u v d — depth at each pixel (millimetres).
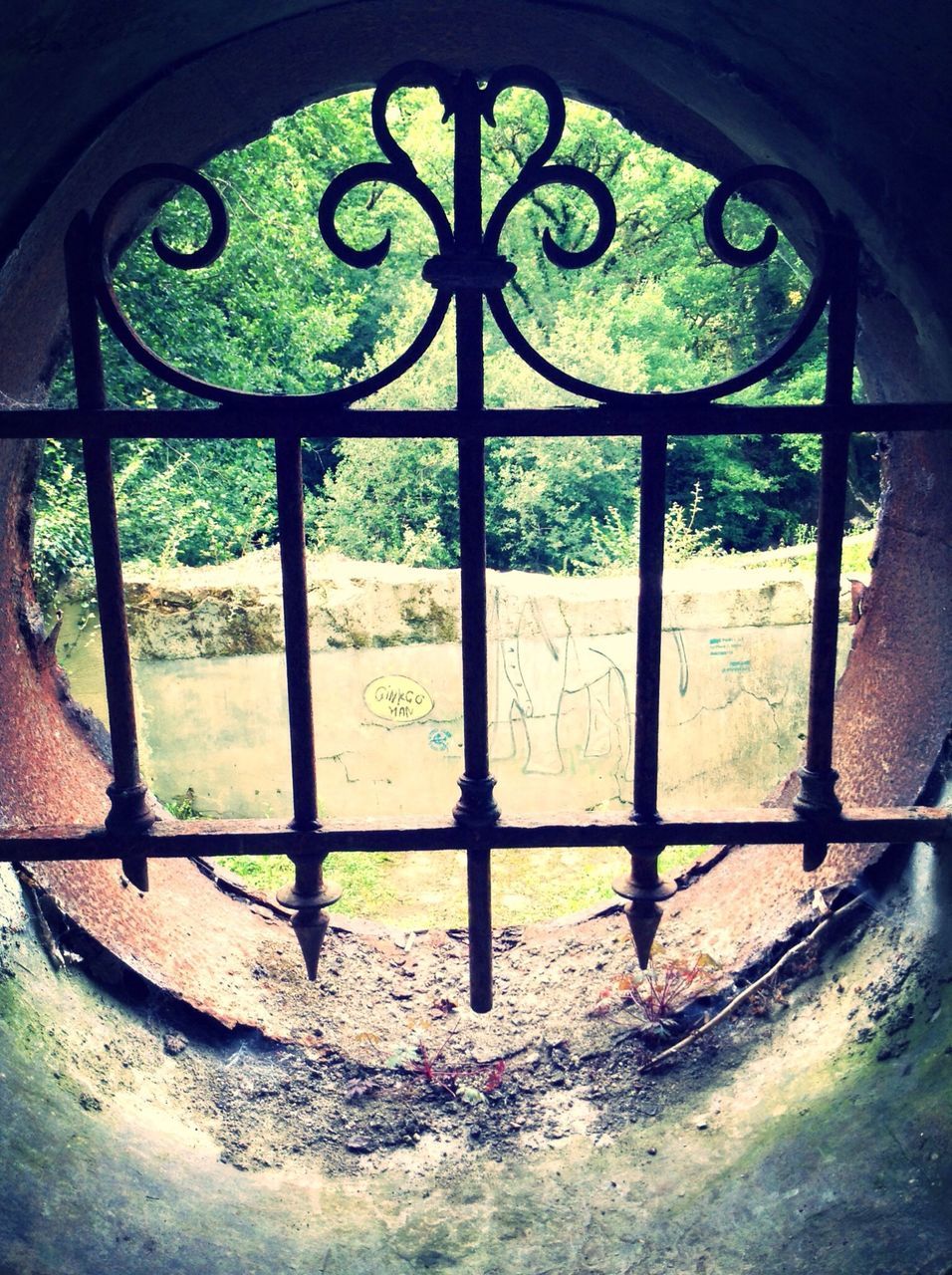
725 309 12617
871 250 1843
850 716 2426
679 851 4977
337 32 2045
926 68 1366
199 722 5434
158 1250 1569
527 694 5543
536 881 4844
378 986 2631
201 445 8414
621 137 11781
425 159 12391
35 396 2229
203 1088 2115
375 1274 1637
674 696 5707
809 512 12609
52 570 5418
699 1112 2043
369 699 5477
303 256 9422
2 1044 1779
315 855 1799
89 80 1620
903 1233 1493
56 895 2127
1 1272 1393
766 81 1777
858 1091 1842
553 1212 1805
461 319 1597
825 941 2260
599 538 10039
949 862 1942
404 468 10023
